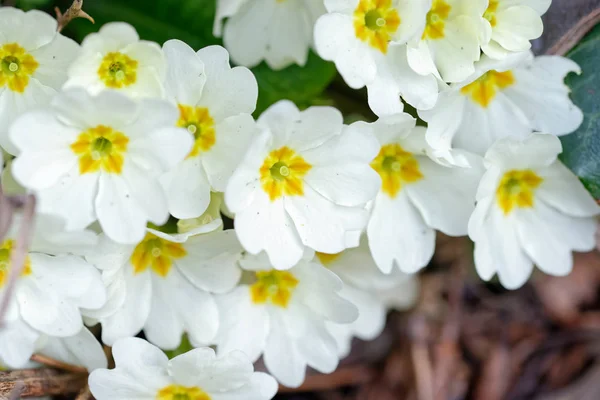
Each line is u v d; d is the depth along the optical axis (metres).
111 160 0.28
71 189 0.27
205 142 0.29
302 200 0.29
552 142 0.30
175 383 0.29
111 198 0.27
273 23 0.32
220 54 0.28
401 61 0.29
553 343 0.37
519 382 0.36
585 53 0.32
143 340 0.28
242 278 0.30
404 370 0.36
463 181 0.30
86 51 0.27
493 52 0.29
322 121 0.28
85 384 0.31
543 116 0.31
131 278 0.29
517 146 0.30
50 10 0.33
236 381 0.29
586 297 0.37
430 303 0.37
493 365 0.36
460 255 0.37
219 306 0.30
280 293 0.30
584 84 0.32
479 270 0.30
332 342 0.30
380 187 0.29
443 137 0.30
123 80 0.28
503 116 0.31
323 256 0.32
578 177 0.31
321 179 0.29
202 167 0.29
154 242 0.29
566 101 0.31
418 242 0.30
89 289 0.28
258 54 0.32
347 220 0.29
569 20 0.33
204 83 0.28
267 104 0.33
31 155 0.27
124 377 0.28
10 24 0.28
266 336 0.30
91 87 0.28
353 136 0.28
